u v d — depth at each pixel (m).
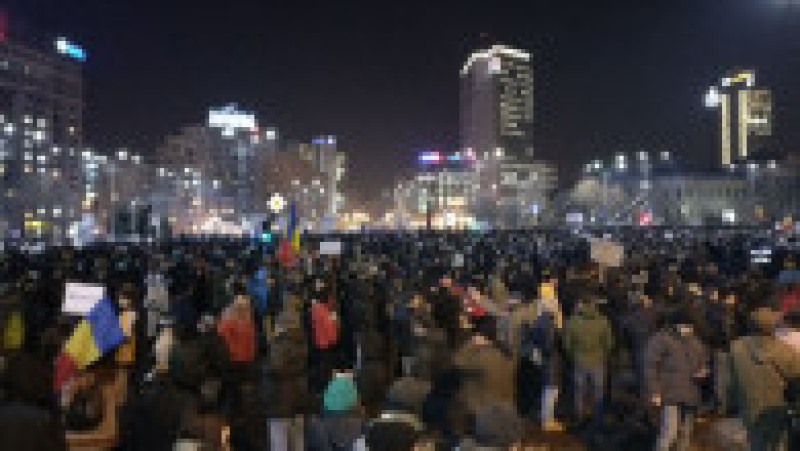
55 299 13.56
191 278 16.30
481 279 13.26
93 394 5.66
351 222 170.38
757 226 79.44
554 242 41.50
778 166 150.00
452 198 184.62
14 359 4.73
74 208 104.81
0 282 14.69
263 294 12.61
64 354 5.77
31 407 4.46
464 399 6.73
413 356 8.24
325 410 6.43
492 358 7.05
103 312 5.87
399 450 4.32
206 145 179.75
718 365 9.20
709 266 17.20
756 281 13.88
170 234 73.62
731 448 8.43
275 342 7.46
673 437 8.02
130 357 6.57
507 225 138.62
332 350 10.96
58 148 122.25
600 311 10.41
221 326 8.33
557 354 9.89
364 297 12.42
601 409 9.45
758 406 6.80
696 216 148.12
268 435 7.87
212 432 5.56
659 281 14.18
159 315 11.87
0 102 117.81
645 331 9.87
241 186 168.12
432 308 11.47
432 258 25.16
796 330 7.01
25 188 96.38
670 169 165.75
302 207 159.25
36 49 129.62
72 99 140.88
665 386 8.00
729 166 165.00
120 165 128.12
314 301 11.15
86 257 23.64
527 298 11.72
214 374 7.25
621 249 13.60
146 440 5.54
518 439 4.25
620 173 165.00
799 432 6.67
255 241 45.19
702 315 10.34
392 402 5.75
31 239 70.69
